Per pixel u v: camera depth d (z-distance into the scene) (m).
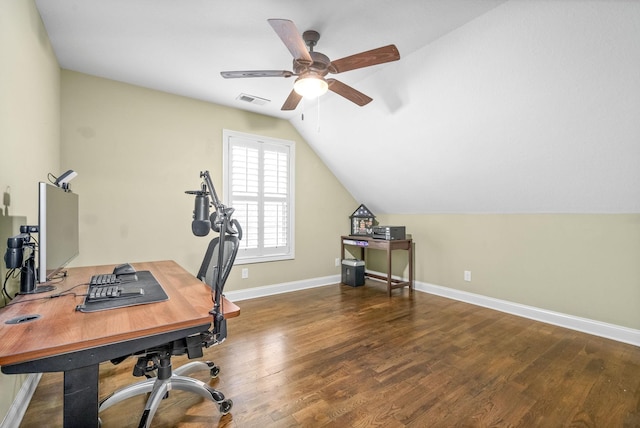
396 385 1.82
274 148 3.90
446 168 3.21
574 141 2.27
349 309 3.26
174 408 1.61
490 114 2.47
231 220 1.45
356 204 4.82
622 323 2.50
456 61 2.28
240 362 2.10
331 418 1.53
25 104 1.66
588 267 2.69
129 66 2.60
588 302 2.68
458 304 3.46
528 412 1.58
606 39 1.72
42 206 1.18
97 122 2.78
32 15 1.76
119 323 1.05
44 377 1.87
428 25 2.04
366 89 2.90
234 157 3.57
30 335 0.94
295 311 3.19
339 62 1.90
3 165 1.35
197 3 1.82
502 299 3.27
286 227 4.02
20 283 1.43
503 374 1.95
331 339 2.48
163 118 3.12
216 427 1.46
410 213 4.27
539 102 2.19
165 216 3.13
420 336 2.55
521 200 3.01
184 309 1.21
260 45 2.28
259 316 3.03
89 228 2.75
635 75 1.78
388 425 1.48
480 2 1.82
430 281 4.00
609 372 1.97
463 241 3.63
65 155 2.63
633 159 2.14
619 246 2.53
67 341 0.90
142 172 3.00
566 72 1.96
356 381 1.87
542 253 2.97
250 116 3.69
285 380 1.88
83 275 1.84
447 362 2.10
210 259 2.05
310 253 4.27
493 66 2.17
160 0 1.80
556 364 2.08
